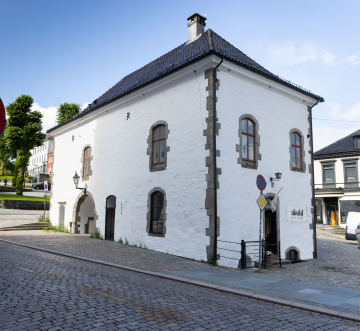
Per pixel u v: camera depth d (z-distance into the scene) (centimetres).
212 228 1168
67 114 3488
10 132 3809
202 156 1238
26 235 1725
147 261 1134
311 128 1708
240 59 1423
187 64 1300
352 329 543
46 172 7331
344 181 3316
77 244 1467
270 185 1421
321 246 2027
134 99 1611
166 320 523
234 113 1312
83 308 556
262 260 1230
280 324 545
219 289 784
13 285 688
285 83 1507
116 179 1666
